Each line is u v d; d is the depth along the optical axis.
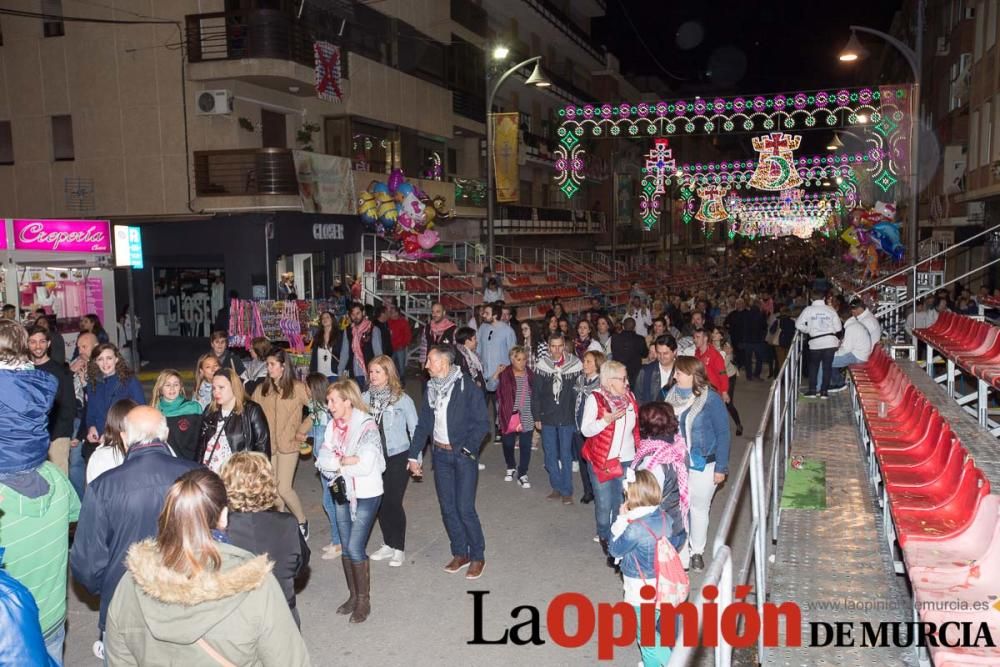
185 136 23.53
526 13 44.56
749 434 12.62
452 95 34.69
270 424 7.82
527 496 9.59
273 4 23.25
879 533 6.48
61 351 10.91
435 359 6.95
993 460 6.83
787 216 62.22
